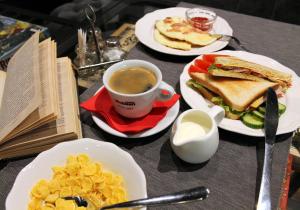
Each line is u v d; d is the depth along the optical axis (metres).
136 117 0.63
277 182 0.54
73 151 0.54
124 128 0.61
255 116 0.64
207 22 0.96
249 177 0.56
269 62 0.79
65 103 0.64
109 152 0.54
